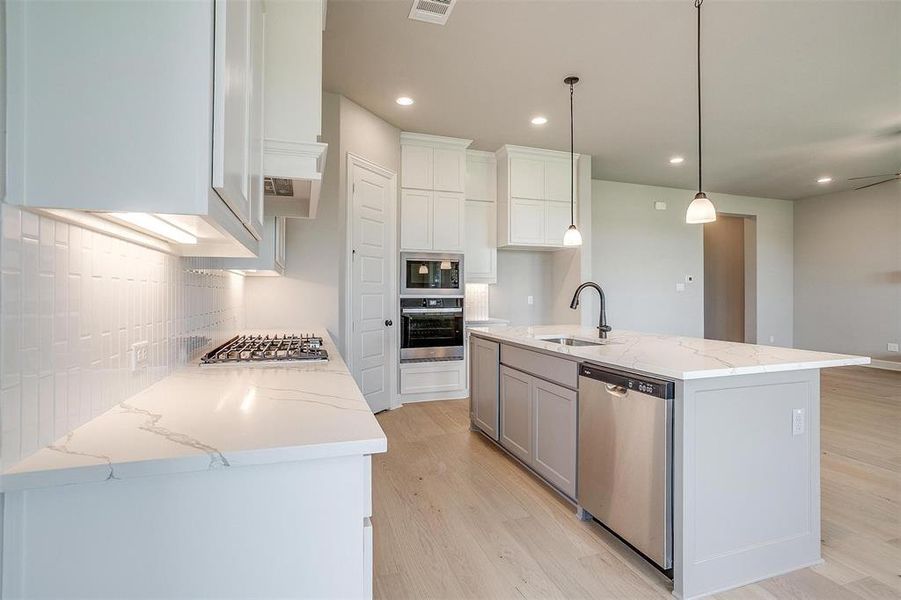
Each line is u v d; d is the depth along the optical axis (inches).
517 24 107.1
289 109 60.4
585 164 202.7
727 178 241.0
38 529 31.7
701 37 112.2
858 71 129.0
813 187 261.7
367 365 161.9
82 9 31.1
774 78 133.0
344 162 147.4
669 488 68.9
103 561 32.6
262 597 35.3
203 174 32.6
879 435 141.1
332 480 36.5
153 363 57.1
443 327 187.2
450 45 116.2
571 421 93.0
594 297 204.2
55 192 30.6
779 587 70.5
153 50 32.0
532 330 135.4
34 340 32.7
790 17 104.0
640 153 199.9
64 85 30.8
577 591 69.2
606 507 81.7
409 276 180.4
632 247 252.8
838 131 174.1
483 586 70.2
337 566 36.6
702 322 267.6
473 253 199.8
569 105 152.3
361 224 157.9
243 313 133.3
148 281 55.1
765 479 73.1
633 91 141.8
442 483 107.9
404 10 101.8
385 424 155.2
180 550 33.8
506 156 194.4
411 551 79.6
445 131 176.9
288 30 60.7
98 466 30.9
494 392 129.6
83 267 39.5
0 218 29.3
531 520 90.5
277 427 39.7
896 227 247.9
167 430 38.6
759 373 72.1
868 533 85.7
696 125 168.4
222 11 33.6
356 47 117.3
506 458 124.0
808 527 76.4
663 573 73.7
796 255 297.4
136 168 31.7
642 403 73.3
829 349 278.4
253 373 65.7
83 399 39.8
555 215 199.5
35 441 32.9
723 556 69.8
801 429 76.3
